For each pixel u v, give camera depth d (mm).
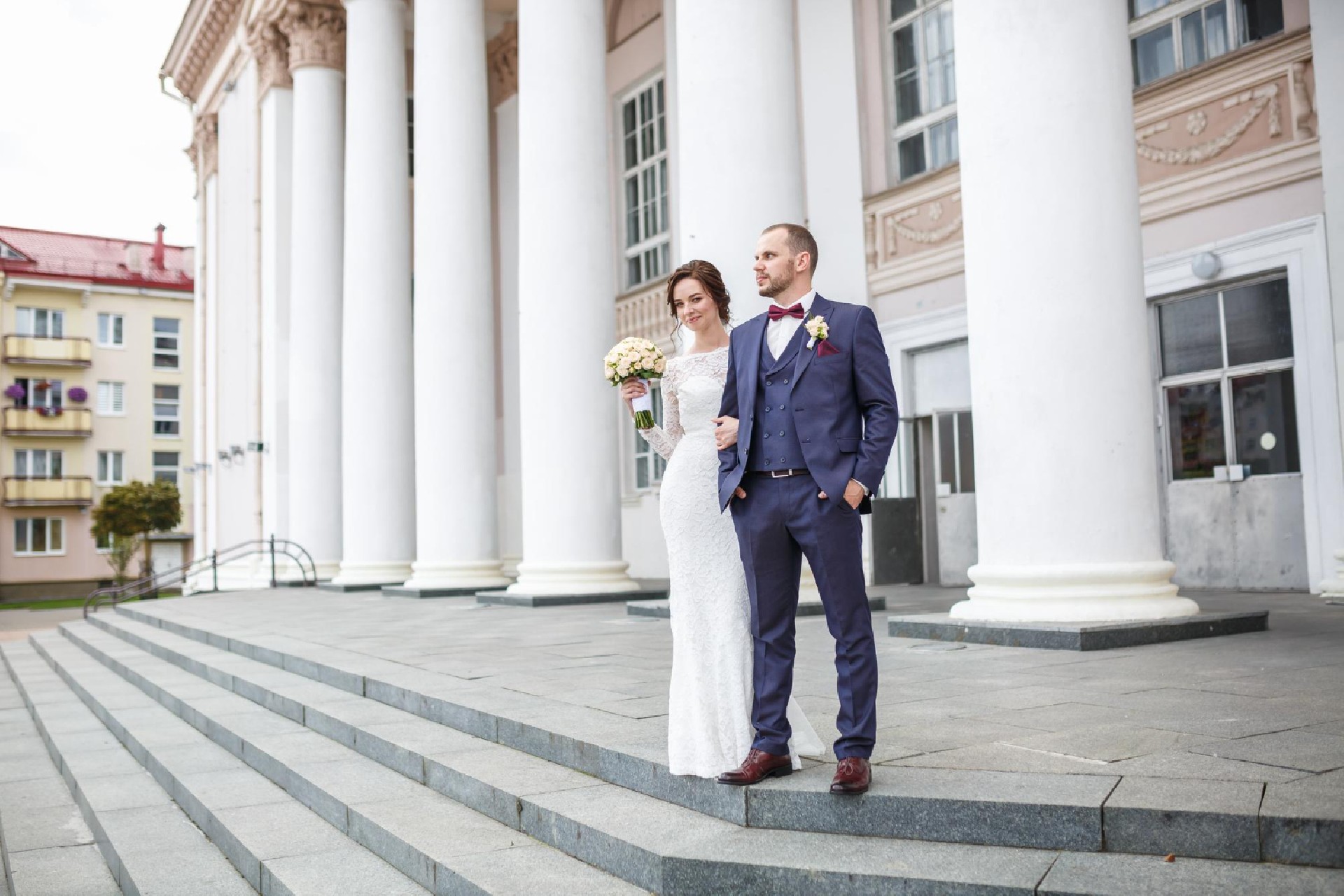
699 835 3287
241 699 7582
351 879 3842
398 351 17219
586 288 12289
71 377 46906
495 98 22172
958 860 2852
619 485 12531
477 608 12070
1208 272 10484
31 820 5840
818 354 3416
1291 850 2584
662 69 18641
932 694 4777
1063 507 6551
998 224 6723
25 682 11289
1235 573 10641
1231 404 10656
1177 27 11195
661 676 5910
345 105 20469
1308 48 9758
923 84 13703
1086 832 2832
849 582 3322
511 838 3818
